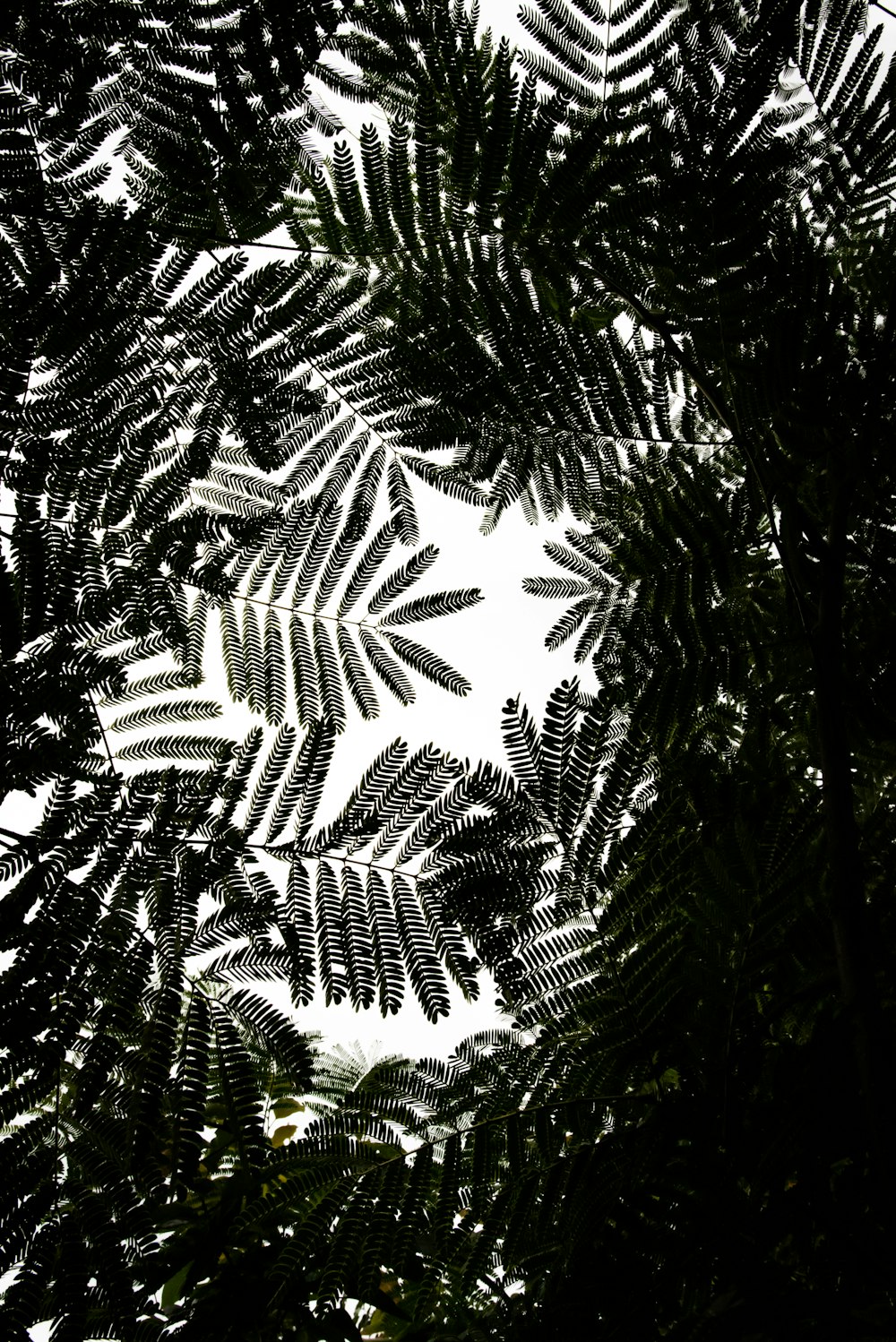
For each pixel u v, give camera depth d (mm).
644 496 2732
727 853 2211
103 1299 1995
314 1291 2143
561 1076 2262
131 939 2131
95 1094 2049
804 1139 1974
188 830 2186
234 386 2494
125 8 2387
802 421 2627
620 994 2201
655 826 2242
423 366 2650
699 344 2863
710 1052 2162
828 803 2283
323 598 2588
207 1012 2133
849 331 2666
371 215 2635
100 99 2416
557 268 2771
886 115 2699
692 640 2490
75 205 2303
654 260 2754
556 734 2211
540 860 2193
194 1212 2256
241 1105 2135
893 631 2578
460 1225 2219
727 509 2709
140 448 2449
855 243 3127
